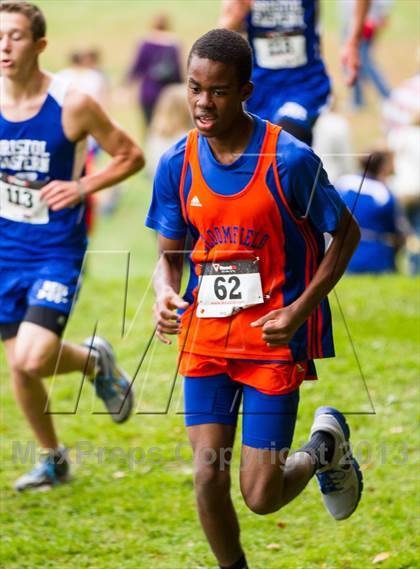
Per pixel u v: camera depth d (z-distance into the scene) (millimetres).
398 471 14109
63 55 50750
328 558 12156
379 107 40438
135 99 46250
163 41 39219
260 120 10023
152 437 15719
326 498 11820
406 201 27359
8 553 12422
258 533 12859
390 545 12336
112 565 12250
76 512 13578
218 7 57750
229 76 9625
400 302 20859
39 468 14336
